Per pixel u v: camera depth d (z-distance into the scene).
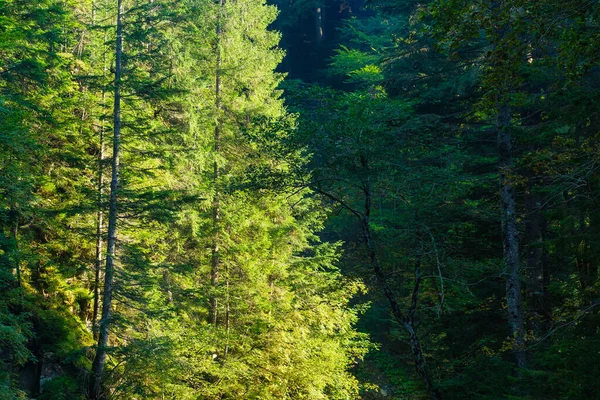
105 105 16.31
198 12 17.89
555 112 9.58
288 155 12.54
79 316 17.94
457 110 18.30
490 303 15.16
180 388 15.62
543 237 15.55
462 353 14.75
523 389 10.22
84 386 14.70
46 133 15.77
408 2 17.77
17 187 12.31
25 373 14.06
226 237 18.28
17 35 11.55
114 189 15.09
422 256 12.47
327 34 48.44
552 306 14.59
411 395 15.77
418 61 18.31
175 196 16.19
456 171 12.98
